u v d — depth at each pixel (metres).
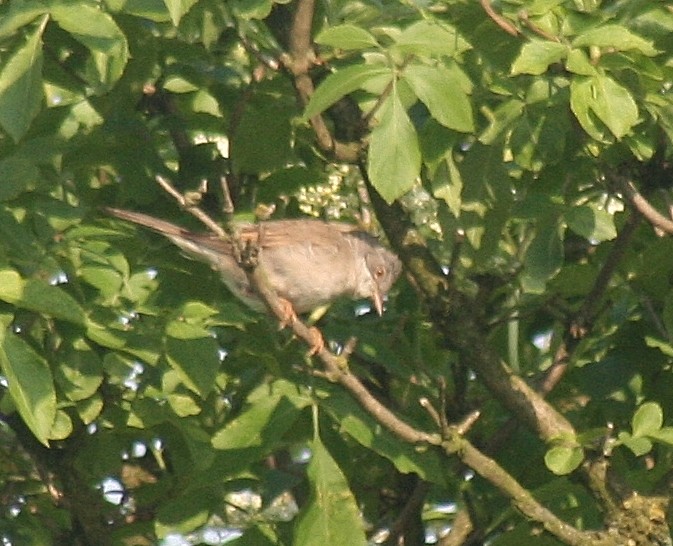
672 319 10.76
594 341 11.56
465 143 11.14
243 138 11.32
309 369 9.94
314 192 11.77
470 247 10.96
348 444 10.35
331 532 9.46
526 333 12.73
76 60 10.84
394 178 8.50
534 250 10.26
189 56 11.20
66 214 9.66
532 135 9.76
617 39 8.51
